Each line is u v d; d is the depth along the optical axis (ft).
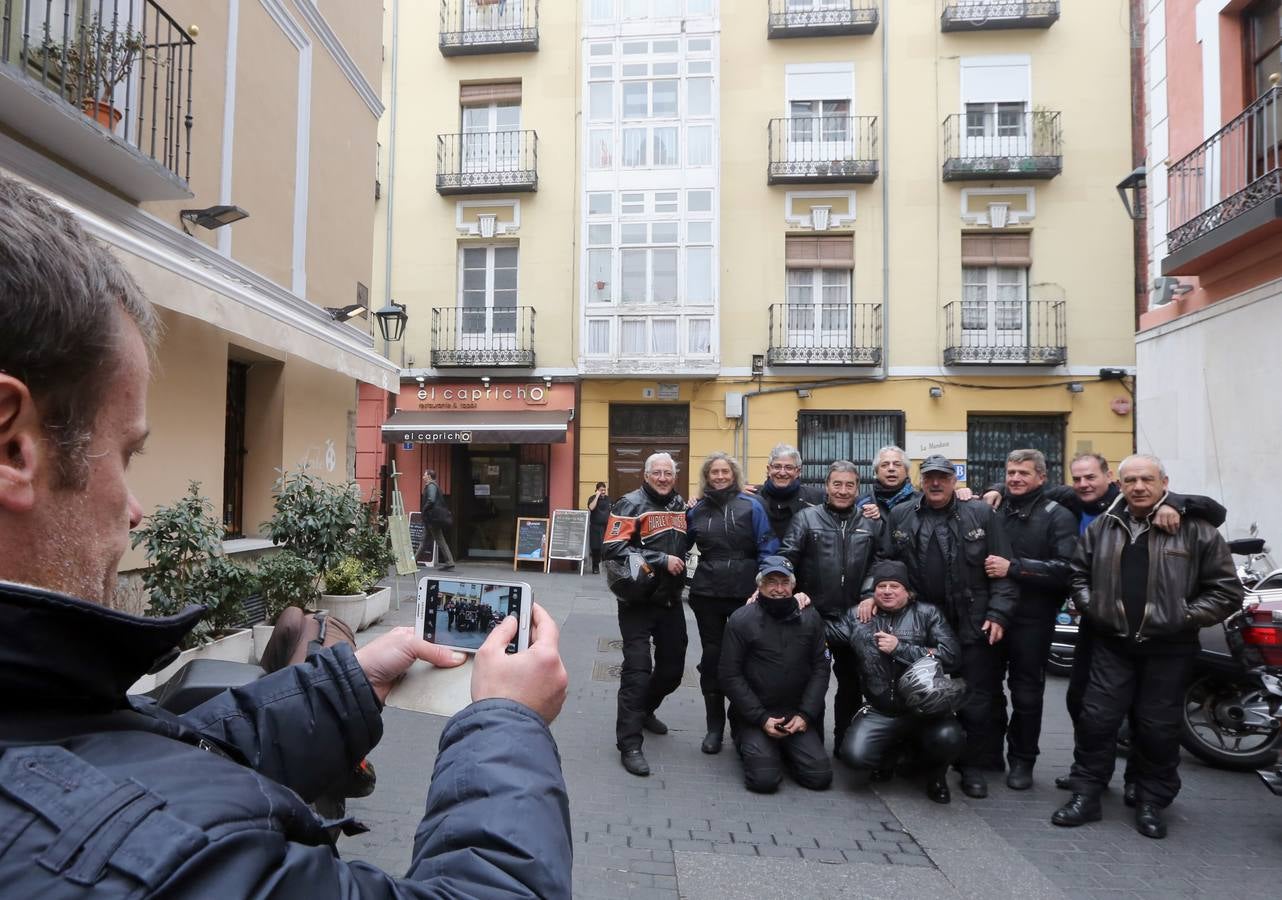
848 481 14.60
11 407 1.94
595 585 37.60
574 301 45.93
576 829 11.23
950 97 44.27
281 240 24.27
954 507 13.80
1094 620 11.85
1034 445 43.96
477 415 45.44
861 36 44.86
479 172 46.19
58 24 15.38
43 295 1.90
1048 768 14.37
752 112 45.32
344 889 1.88
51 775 1.62
